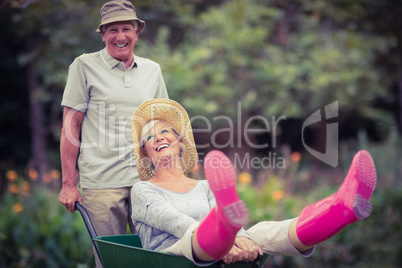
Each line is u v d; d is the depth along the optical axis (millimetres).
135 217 4586
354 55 17547
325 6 17625
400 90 21875
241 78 17125
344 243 10930
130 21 5402
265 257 4359
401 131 21531
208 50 16047
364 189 3951
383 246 10883
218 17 16500
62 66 14172
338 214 4023
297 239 4266
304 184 15000
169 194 4633
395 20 18953
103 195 5367
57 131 18578
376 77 18594
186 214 4520
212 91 15961
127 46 5402
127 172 5402
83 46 13250
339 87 17688
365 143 15938
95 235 4836
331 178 15836
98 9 12273
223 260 4020
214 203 4746
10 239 8883
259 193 10656
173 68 14961
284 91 17328
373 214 11633
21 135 20734
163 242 4402
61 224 8906
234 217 3551
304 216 4262
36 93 16766
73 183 5367
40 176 17391
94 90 5383
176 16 15781
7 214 9281
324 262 10617
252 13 16828
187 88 15438
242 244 4133
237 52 16641
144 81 5559
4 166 18469
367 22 18656
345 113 21312
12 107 20391
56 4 11992
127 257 4184
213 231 3732
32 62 15148
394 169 13789
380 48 18344
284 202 10594
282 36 18281
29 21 12469
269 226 4508
